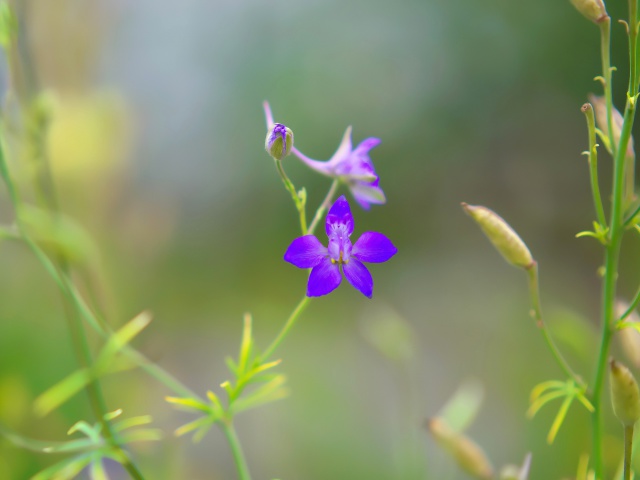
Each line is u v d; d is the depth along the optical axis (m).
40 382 0.54
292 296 1.05
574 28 1.19
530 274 0.36
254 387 0.81
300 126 1.22
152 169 1.14
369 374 0.84
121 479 0.45
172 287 0.95
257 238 1.14
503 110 1.26
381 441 0.73
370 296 0.35
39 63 0.62
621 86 1.11
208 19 1.28
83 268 0.42
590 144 0.34
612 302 0.35
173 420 0.62
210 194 1.19
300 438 0.73
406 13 1.27
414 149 1.25
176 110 1.23
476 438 0.73
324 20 1.27
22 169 0.42
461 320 1.02
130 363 0.41
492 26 1.26
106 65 1.06
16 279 0.59
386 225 1.24
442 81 1.27
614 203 0.35
